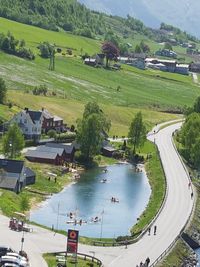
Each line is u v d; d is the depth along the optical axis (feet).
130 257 481.05
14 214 555.69
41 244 481.05
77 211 637.30
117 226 597.11
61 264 439.63
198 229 603.26
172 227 572.51
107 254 482.69
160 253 497.46
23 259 426.92
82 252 480.23
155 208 650.02
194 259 524.52
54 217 605.31
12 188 650.02
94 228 583.99
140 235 536.42
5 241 474.90
